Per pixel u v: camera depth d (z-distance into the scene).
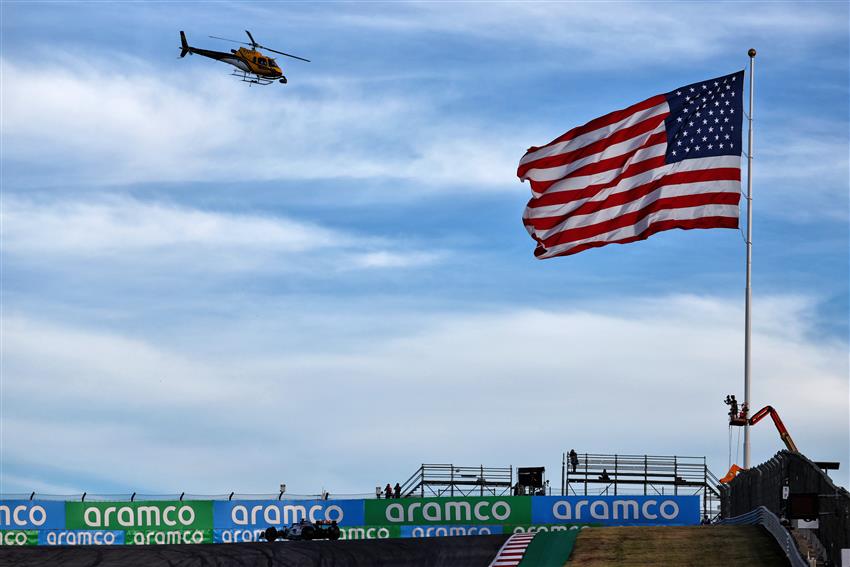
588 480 188.00
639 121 131.12
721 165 129.62
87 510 168.62
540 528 168.88
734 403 135.25
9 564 124.50
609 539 122.62
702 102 131.00
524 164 132.75
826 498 99.44
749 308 133.50
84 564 124.31
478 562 119.62
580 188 131.12
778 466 118.50
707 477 187.00
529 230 132.75
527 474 188.12
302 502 172.00
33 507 167.50
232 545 133.75
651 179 130.38
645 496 167.88
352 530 171.00
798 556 97.25
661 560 112.00
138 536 169.12
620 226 130.38
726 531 122.06
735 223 128.88
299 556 125.69
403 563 121.25
